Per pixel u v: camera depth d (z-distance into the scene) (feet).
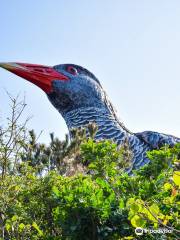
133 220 22.93
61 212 28.89
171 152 38.78
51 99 72.43
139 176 36.88
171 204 27.22
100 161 39.58
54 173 42.27
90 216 27.99
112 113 70.79
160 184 31.24
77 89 70.85
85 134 61.57
